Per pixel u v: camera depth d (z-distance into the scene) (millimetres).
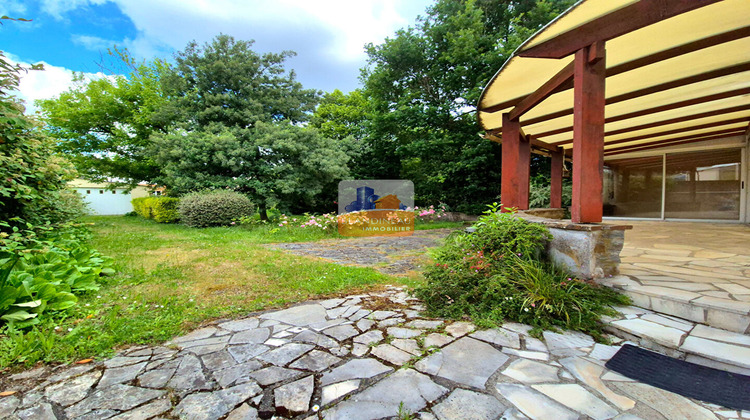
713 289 2289
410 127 11367
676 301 2098
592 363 1713
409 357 1809
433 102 11289
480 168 10625
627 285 2420
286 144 10320
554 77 3154
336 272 3844
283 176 11078
